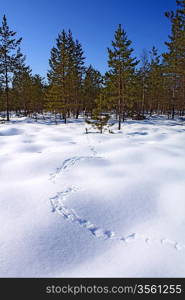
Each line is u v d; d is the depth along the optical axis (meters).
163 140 14.89
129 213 5.29
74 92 32.25
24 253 3.82
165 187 6.66
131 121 28.14
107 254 3.90
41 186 6.75
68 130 20.69
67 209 5.39
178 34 25.06
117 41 20.66
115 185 6.79
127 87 21.58
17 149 11.67
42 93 40.81
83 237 4.37
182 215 5.15
